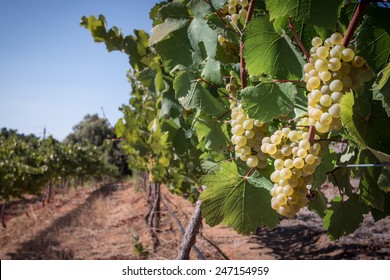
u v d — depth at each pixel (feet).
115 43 13.66
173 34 6.63
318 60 4.42
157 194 32.35
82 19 13.42
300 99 5.49
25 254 30.30
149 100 17.79
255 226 6.23
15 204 62.49
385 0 4.24
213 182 6.10
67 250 30.19
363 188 6.73
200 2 6.27
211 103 7.22
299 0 4.16
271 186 5.90
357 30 4.99
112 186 116.67
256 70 5.28
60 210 55.77
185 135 12.23
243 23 6.37
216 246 27.48
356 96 5.35
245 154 5.90
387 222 26.25
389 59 4.85
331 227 7.95
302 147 4.83
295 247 27.02
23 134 155.63
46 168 56.34
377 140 5.24
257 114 5.28
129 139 20.34
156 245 27.30
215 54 6.25
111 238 35.06
